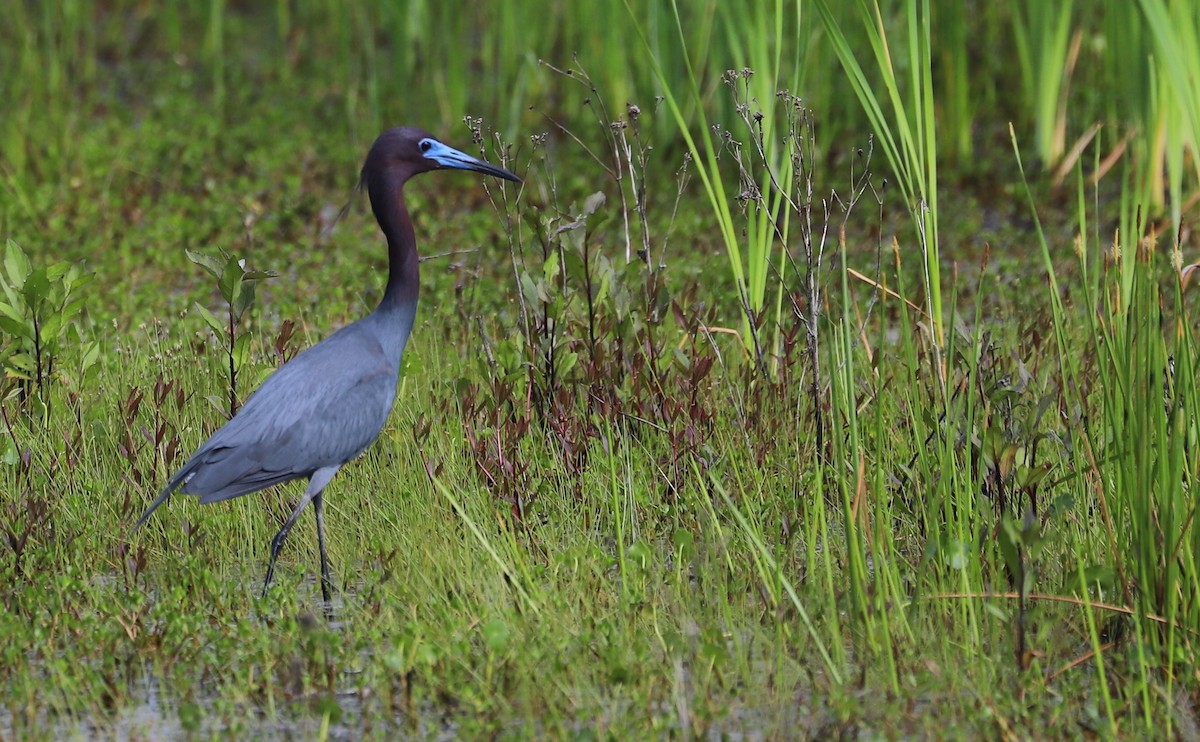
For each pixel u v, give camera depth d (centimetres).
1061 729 805
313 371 1038
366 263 1798
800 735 808
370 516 1113
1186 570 860
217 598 979
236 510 1112
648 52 1263
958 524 933
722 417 1241
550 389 1242
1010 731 790
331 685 863
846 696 814
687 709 821
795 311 1125
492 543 1027
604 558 1018
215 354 1341
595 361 1248
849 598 899
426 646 858
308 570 1070
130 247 1859
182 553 1070
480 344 1441
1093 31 2461
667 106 2194
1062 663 891
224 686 869
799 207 1089
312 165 2245
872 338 1488
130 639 916
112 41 3072
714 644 864
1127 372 848
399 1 2386
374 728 820
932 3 2198
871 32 1038
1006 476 974
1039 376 1144
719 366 1359
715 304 1388
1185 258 1689
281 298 1645
